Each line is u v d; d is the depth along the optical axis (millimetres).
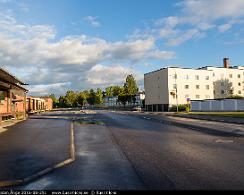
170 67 64375
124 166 7961
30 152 10008
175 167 7723
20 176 6797
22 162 8359
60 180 6621
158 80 67875
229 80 77438
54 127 20062
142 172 7223
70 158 8930
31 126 21078
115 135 15594
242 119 26141
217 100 51375
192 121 26547
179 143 12289
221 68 76438
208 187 5863
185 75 66000
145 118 33031
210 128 19203
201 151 10203
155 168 7645
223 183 6133
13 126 21219
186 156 9289
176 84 64688
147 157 9234
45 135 15219
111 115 42406
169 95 63594
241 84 79438
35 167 7719
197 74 67750
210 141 12828
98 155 9734
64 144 11906
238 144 11820
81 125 22609
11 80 26516
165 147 11227
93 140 13633
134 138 14203
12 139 13625
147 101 73125
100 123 24797
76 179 6688
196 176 6742
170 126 21234
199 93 67625
